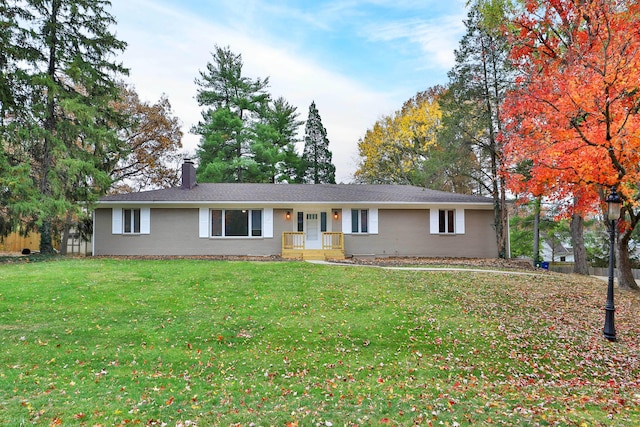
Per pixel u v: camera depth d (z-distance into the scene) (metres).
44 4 16.39
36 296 9.25
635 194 11.36
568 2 11.05
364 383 5.77
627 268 13.00
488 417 4.53
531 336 7.92
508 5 13.52
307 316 8.72
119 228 19.12
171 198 18.95
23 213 14.98
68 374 5.70
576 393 5.55
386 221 20.09
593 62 9.20
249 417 4.51
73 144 17.61
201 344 7.14
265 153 30.88
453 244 20.20
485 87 19.36
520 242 31.45
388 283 11.88
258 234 19.66
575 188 10.98
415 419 4.47
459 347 7.30
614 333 7.91
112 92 18.45
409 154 35.69
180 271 12.73
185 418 4.46
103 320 8.02
